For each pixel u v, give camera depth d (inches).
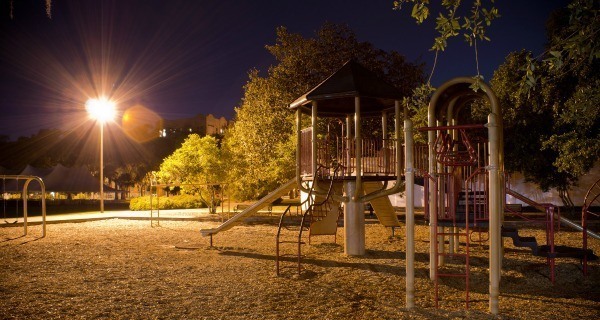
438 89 343.6
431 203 333.7
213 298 284.5
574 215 830.5
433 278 338.3
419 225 735.7
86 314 247.3
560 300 291.0
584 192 970.1
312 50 941.2
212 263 411.2
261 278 347.3
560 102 741.3
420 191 1071.0
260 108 957.2
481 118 888.9
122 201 2169.0
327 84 428.1
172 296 288.2
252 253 473.7
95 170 2704.2
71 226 772.0
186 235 640.4
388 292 306.3
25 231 629.9
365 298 291.1
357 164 434.6
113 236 625.0
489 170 260.4
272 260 428.5
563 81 729.0
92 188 1617.9
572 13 194.2
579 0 192.5
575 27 194.7
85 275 351.9
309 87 924.0
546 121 817.5
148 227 761.6
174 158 994.7
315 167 437.7
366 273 364.2
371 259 429.4
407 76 971.3
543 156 829.8
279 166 930.7
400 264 401.1
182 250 496.7
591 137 657.6
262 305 270.5
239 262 417.4
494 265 255.4
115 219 909.8
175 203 1294.3
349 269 382.6
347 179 443.8
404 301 282.8
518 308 269.0
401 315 252.5
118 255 454.6
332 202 485.4
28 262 408.8
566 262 406.0
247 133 994.1
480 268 380.5
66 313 248.5
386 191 438.0
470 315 250.5
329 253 471.8
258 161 964.6
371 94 418.3
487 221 315.9
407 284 267.0
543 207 430.6
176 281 333.1
